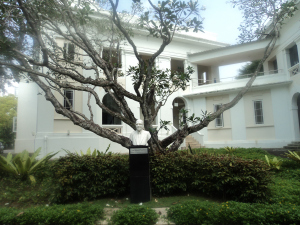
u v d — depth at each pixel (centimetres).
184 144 1565
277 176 728
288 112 1497
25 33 764
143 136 588
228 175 529
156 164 586
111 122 1488
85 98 1338
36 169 663
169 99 1677
